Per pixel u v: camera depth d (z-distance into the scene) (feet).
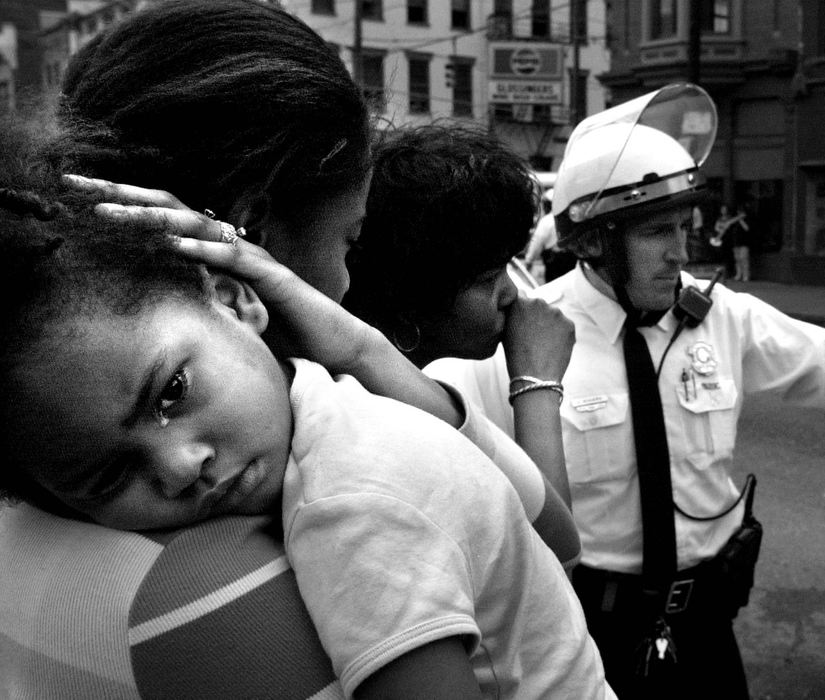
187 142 2.69
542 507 3.19
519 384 4.41
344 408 2.41
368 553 2.19
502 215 4.41
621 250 6.12
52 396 2.10
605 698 2.85
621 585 6.17
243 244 2.67
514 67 100.68
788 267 58.95
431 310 4.54
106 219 2.21
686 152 6.35
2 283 2.04
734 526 6.45
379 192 4.39
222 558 2.27
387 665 2.14
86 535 2.40
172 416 2.20
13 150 2.37
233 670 2.19
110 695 2.28
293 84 2.74
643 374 6.16
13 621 2.46
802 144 58.59
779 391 6.68
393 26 96.84
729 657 6.33
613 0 68.44
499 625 2.46
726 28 61.72
